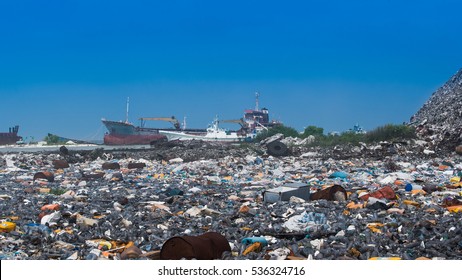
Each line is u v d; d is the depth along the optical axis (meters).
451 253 20.58
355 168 67.44
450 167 64.31
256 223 27.02
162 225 27.41
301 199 35.75
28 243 23.20
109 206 34.75
